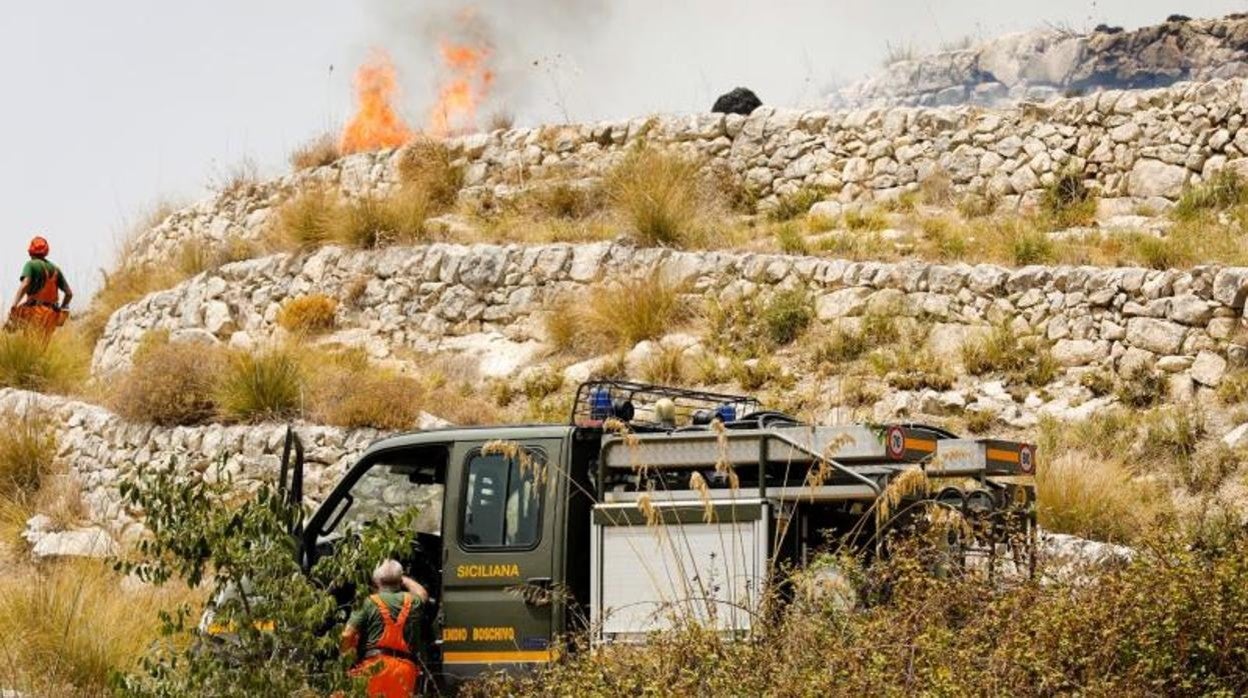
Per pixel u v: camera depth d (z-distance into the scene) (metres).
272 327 80.81
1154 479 51.94
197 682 30.36
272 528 30.97
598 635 30.70
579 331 69.88
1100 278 60.91
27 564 57.56
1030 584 28.52
